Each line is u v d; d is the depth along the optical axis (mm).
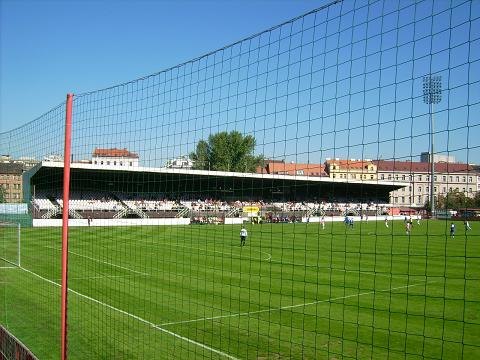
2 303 15000
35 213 42094
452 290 17344
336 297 15852
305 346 10500
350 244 31578
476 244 31156
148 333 11586
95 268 21391
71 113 8242
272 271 21375
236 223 24391
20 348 6516
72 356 10000
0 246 30188
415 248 30188
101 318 13039
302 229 26469
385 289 17641
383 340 11031
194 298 15531
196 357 9828
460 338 11164
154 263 21578
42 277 19906
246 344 10664
